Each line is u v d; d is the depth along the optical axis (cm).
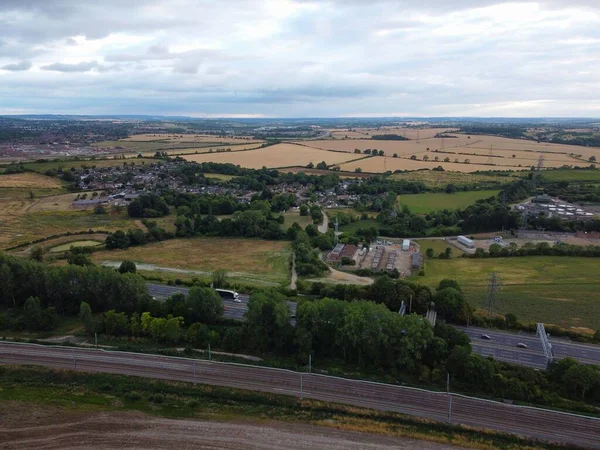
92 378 10262
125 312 13088
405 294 13238
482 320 12812
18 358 10975
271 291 12644
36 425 8706
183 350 11494
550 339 12038
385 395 9706
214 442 8294
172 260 18950
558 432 8569
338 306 11300
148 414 9106
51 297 13538
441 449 8225
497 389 9706
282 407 9344
